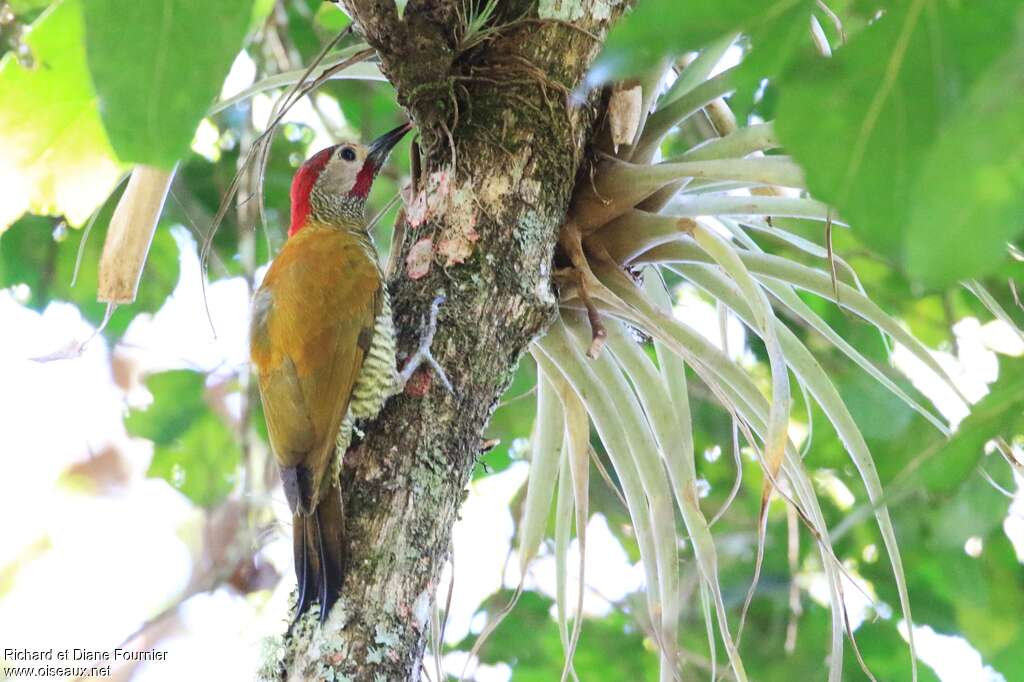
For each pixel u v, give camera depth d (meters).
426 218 6.87
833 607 7.65
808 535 12.94
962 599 11.43
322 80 7.69
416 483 6.38
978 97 3.60
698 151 7.64
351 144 10.49
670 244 7.67
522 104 6.86
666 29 3.97
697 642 13.05
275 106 8.35
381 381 6.73
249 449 11.05
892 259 4.14
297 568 6.95
